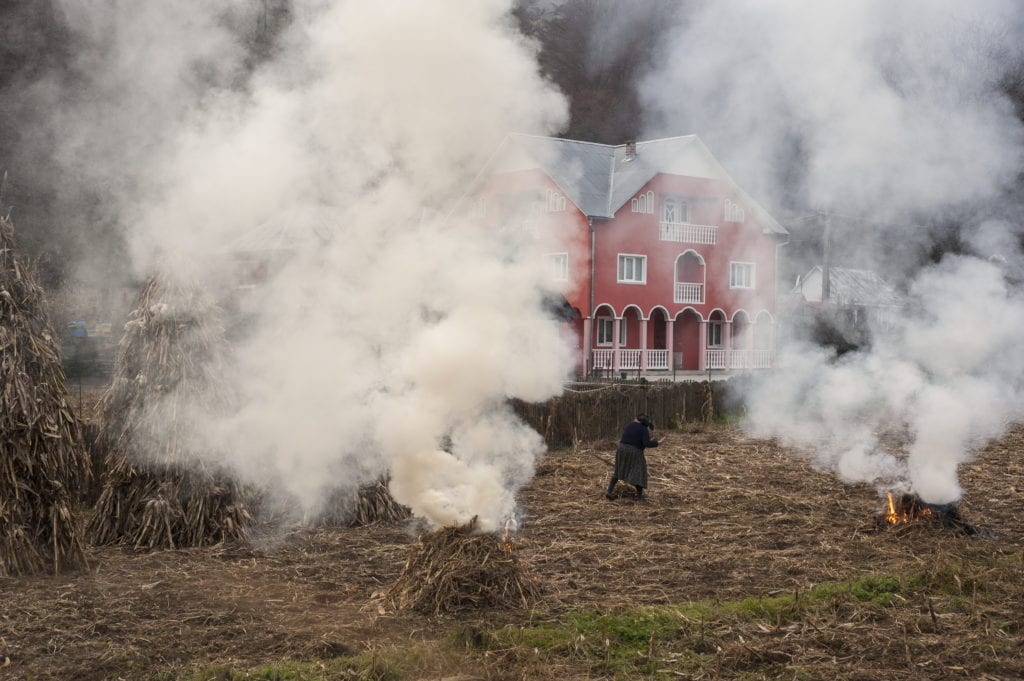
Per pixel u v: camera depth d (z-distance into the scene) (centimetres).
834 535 1175
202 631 780
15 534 938
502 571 864
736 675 706
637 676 702
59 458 970
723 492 1477
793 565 1020
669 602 879
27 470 949
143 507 1111
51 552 962
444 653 728
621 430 2244
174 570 980
